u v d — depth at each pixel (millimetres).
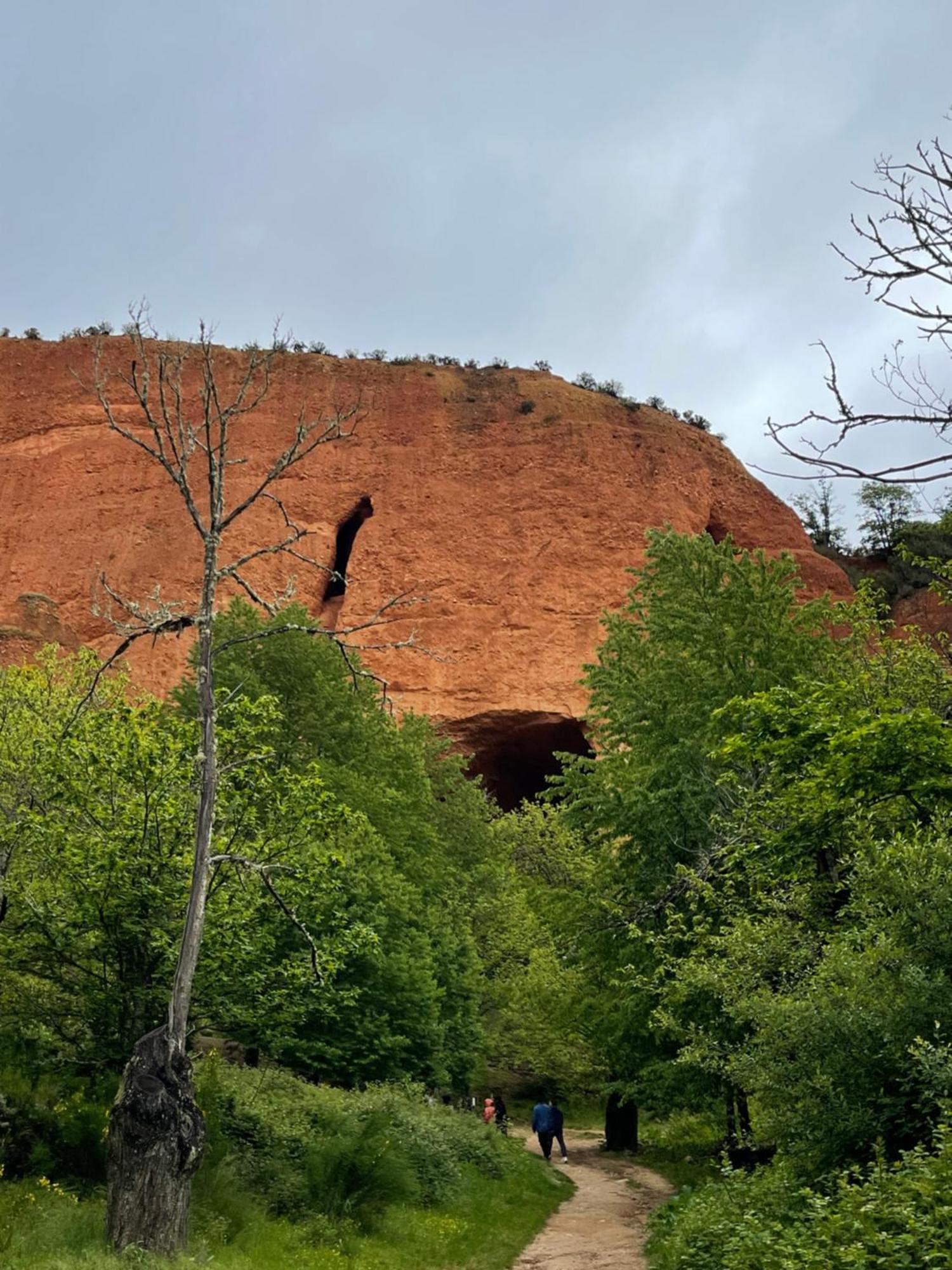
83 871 13203
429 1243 12305
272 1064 20344
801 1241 7422
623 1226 14469
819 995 9930
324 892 14516
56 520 68250
